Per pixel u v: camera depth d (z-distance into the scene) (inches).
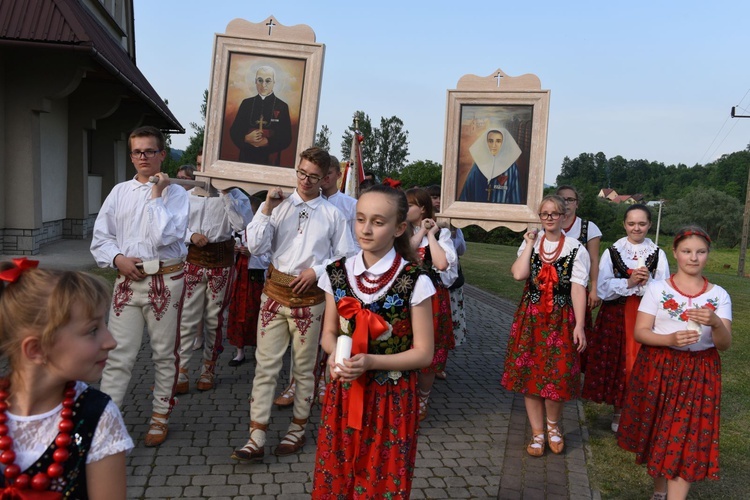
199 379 197.0
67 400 60.1
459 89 195.6
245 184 172.2
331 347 99.8
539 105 190.7
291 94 172.2
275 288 147.6
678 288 129.2
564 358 152.1
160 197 146.6
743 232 992.9
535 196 191.6
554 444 161.3
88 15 493.7
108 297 62.8
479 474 146.9
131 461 141.1
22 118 414.0
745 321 375.6
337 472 97.3
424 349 94.8
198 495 127.3
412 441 97.6
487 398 207.0
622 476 150.6
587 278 154.3
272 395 147.7
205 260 189.8
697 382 122.5
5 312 57.4
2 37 348.8
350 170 291.7
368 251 97.6
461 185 196.7
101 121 650.2
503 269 594.9
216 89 172.2
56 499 57.8
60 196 533.6
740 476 152.0
